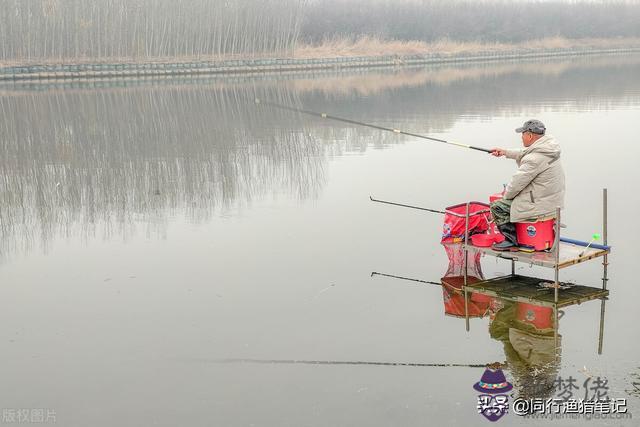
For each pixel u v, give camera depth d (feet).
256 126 64.85
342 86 104.78
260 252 29.19
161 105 82.84
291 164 47.03
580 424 16.66
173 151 52.19
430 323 22.18
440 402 17.70
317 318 22.71
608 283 24.86
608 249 24.40
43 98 91.35
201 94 95.40
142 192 39.86
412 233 31.30
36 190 40.60
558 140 53.06
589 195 36.37
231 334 21.70
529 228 24.18
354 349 20.57
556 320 22.17
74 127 65.31
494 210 24.49
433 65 152.35
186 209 36.19
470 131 59.16
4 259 28.91
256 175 43.83
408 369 19.34
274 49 149.38
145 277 26.58
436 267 27.04
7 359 20.43
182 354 20.49
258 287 25.35
